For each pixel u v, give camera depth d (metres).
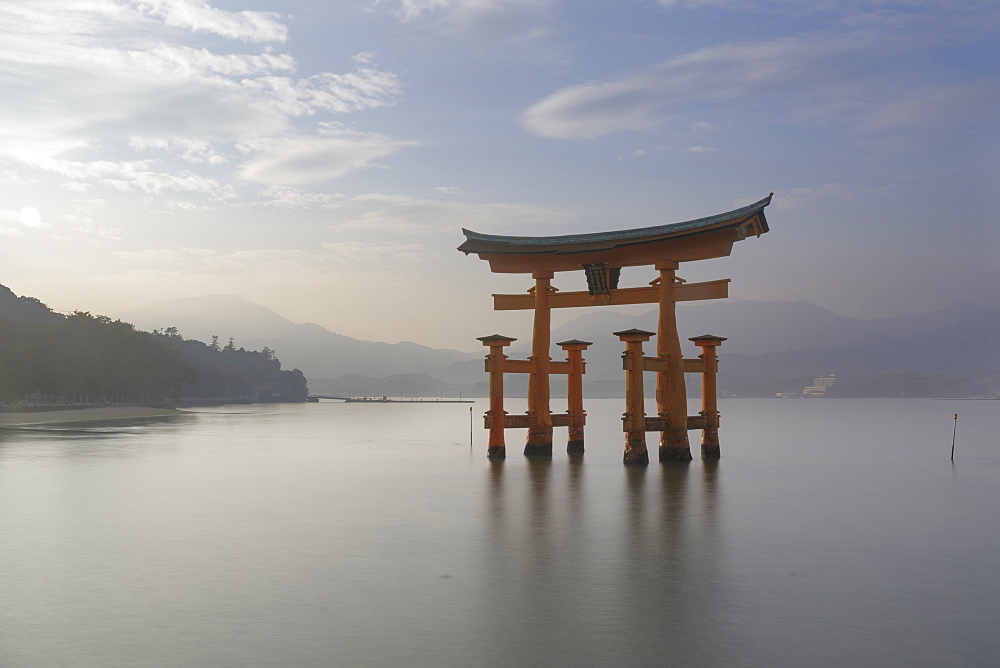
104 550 27.92
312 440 98.00
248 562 25.92
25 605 20.86
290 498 41.62
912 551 28.23
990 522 34.88
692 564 25.70
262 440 97.06
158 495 43.06
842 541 29.95
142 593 22.05
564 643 17.86
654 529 32.09
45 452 74.12
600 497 41.56
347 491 44.53
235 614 20.03
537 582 23.23
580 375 67.94
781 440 105.12
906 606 21.02
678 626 19.09
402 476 52.53
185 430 121.69
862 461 69.38
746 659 16.94
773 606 20.88
